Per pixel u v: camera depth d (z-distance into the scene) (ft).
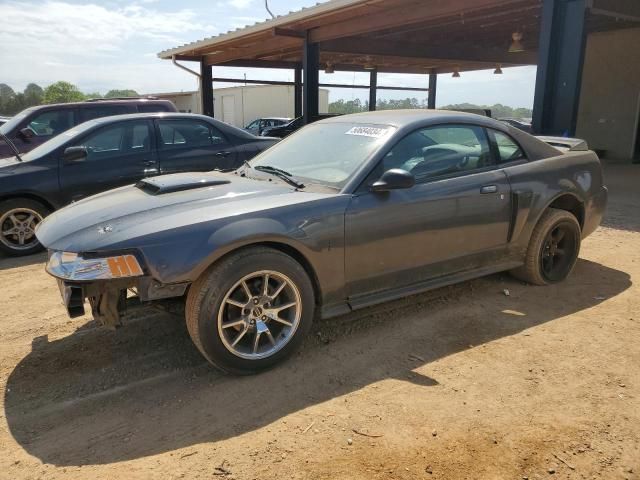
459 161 13.39
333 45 48.14
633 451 8.19
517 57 64.69
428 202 12.37
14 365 11.32
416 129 12.80
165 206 10.79
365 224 11.49
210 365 11.12
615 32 49.34
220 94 132.26
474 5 30.68
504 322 12.96
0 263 19.61
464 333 12.37
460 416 9.10
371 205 11.56
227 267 9.93
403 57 56.70
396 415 9.14
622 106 50.03
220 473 7.77
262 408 9.47
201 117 24.08
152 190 11.99
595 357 11.14
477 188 13.24
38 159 20.67
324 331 12.55
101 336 12.64
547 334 12.26
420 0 32.19
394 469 7.81
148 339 12.42
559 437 8.53
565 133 27.25
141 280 9.73
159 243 9.62
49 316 13.98
